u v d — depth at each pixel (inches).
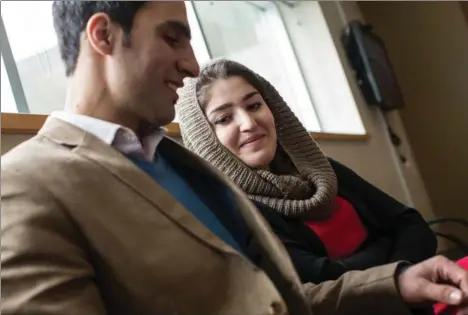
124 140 28.7
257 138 52.8
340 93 114.3
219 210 34.0
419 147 130.3
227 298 25.0
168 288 24.0
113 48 28.1
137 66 28.2
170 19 29.3
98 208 23.8
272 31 117.5
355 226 55.1
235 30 107.9
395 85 120.5
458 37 124.3
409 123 131.1
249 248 32.4
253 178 52.2
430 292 32.5
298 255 46.9
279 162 57.8
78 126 26.9
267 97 57.6
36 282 20.6
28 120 45.2
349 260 50.1
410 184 124.0
